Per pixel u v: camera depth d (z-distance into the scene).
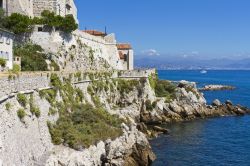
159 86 105.25
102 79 81.94
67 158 44.25
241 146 72.69
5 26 77.88
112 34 120.81
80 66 92.00
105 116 62.44
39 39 82.81
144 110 92.00
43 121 45.62
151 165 58.94
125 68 137.88
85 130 52.34
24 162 36.78
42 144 43.28
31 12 92.69
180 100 101.25
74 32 92.25
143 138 58.41
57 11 95.75
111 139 53.66
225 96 166.12
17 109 38.12
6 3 85.62
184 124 93.31
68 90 60.06
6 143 33.12
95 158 48.78
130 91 92.00
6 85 36.06
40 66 73.25
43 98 47.47
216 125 93.00
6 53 58.94
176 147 70.44
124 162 52.44
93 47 105.69
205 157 64.69
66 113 55.44
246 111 111.94
